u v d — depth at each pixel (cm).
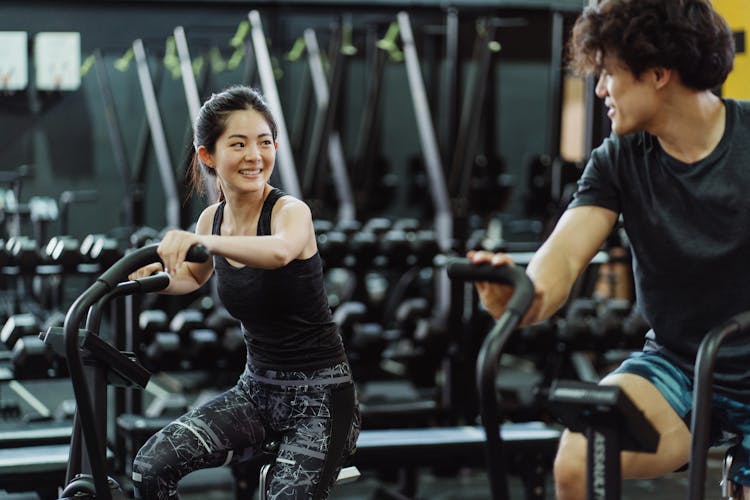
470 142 633
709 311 232
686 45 211
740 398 233
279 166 628
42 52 834
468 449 427
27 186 863
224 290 257
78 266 497
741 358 231
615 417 176
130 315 443
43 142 863
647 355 246
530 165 867
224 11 859
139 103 887
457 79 581
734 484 242
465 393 531
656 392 234
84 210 886
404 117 984
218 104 254
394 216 994
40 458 377
